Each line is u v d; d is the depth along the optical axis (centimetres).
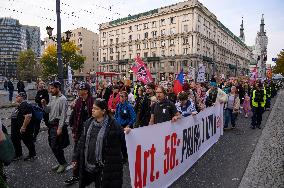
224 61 9469
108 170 341
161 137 449
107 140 347
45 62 7694
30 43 18325
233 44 10875
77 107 555
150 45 7462
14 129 660
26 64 9981
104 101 357
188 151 575
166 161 470
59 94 578
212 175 564
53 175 566
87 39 9981
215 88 1065
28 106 654
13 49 15550
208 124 728
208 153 726
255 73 2423
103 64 8688
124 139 365
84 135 367
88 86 553
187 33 6712
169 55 7075
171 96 860
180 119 523
